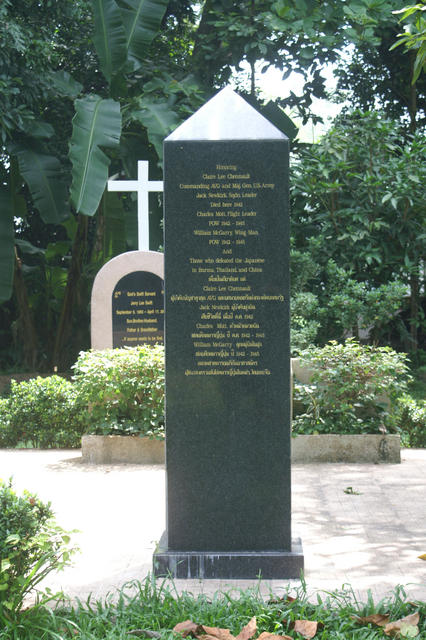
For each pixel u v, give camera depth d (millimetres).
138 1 12781
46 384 8445
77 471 6934
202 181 4223
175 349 4238
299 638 3094
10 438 8422
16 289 15586
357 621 3244
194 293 4238
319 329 11320
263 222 4223
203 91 12875
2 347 17016
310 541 4695
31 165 12664
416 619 3170
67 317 15469
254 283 4227
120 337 9414
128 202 16266
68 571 4156
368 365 7480
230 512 4191
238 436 4203
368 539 4727
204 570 4094
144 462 7344
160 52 17297
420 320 14188
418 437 8328
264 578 4062
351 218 11859
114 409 7445
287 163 4215
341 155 12031
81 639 3018
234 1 13680
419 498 5801
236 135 4227
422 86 15945
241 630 3162
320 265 11898
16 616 3184
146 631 3150
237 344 4223
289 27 11898
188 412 4223
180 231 4234
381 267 11852
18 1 12945
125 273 9422
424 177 11586
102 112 11133
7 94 11578
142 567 4223
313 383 7664
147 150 13562
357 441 7289
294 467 7074
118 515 5336
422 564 4211
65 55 16031
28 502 3301
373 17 12023
